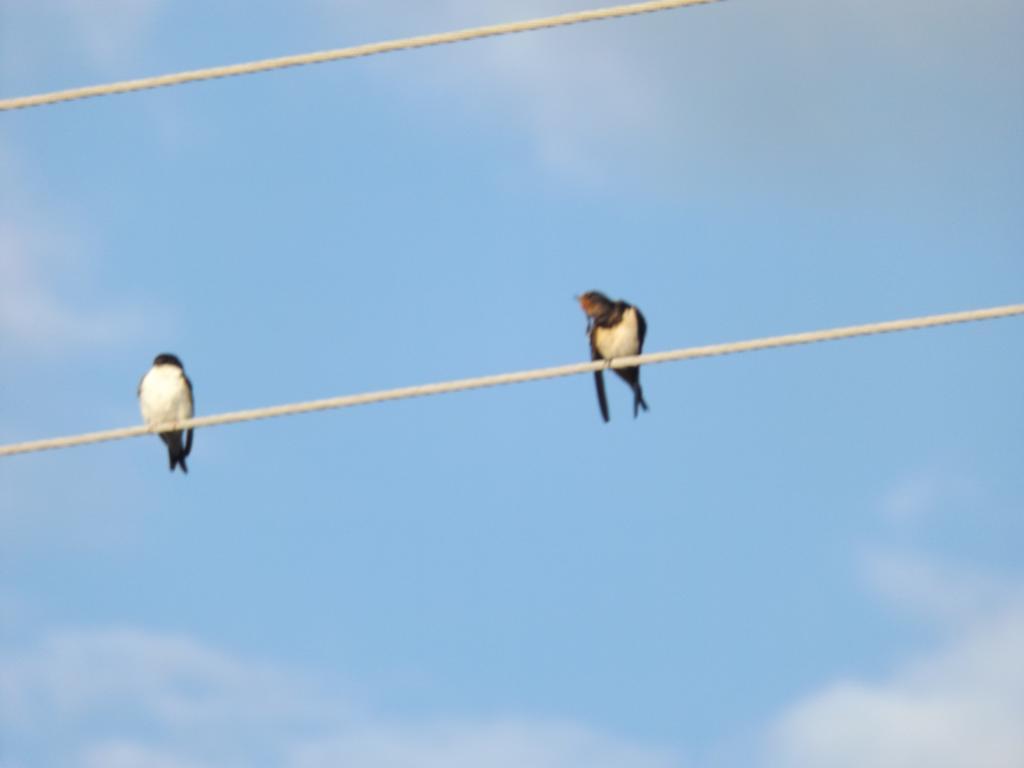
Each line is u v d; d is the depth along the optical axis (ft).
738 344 52.95
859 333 51.96
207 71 51.55
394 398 53.57
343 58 51.06
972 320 50.98
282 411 54.34
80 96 52.08
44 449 55.67
